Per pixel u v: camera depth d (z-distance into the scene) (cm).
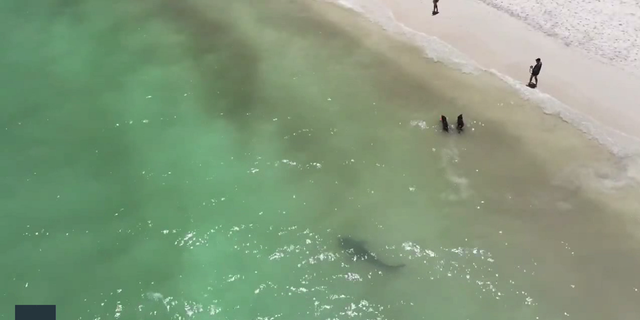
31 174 2462
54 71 3058
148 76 3053
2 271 2092
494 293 2073
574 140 2641
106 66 3117
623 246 2223
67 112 2794
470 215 2342
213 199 2394
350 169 2536
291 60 3183
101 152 2589
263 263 2162
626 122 2688
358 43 3284
